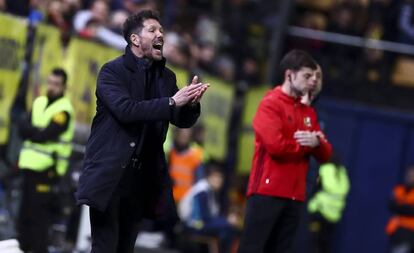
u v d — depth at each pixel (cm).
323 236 5000
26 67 3919
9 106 3872
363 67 6241
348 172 6059
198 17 5788
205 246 4722
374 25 6262
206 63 5550
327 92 6191
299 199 2798
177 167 4716
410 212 5131
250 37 6053
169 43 5119
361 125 6069
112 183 2256
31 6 4331
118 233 2342
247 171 5594
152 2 5369
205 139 5191
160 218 2356
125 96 2258
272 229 2819
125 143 2280
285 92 2800
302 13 6234
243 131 5641
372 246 6059
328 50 6222
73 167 3891
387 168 6053
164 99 2242
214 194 5103
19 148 3825
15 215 3722
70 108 3544
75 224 3822
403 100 6206
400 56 6269
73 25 4494
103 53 4300
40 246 3519
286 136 2770
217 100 5319
